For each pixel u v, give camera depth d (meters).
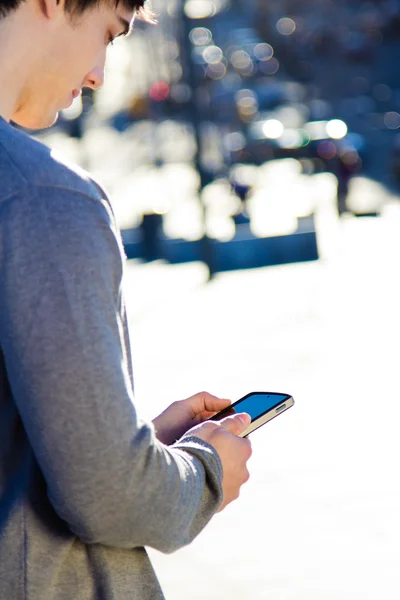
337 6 102.06
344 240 26.19
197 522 2.15
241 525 7.22
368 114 69.69
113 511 1.97
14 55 2.19
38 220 1.97
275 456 8.71
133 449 1.97
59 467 1.95
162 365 13.38
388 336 13.98
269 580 6.25
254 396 2.62
